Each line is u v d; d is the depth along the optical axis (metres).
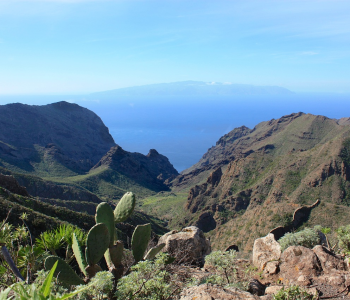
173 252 7.96
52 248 7.05
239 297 4.47
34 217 20.86
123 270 6.07
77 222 34.19
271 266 6.46
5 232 5.23
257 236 49.94
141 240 6.38
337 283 5.28
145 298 4.55
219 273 6.20
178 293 5.20
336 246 8.00
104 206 6.26
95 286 4.51
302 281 5.60
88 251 5.71
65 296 2.90
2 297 2.81
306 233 8.16
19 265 6.16
